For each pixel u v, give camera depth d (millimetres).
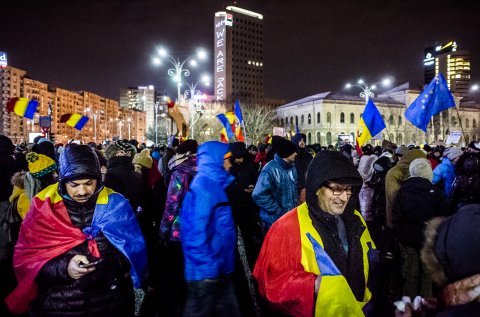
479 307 1363
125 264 2674
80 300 2465
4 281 4781
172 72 20016
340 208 2322
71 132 174000
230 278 3297
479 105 77375
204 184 3217
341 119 74312
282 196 5004
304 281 2129
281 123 85938
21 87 153125
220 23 149250
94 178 2469
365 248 2420
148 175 6555
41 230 2443
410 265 4488
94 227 2525
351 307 2076
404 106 72875
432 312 1657
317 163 2309
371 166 7988
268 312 4395
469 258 1375
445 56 161125
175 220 4043
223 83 148250
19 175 4551
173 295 4035
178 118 13539
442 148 10992
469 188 3498
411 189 4383
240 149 6141
